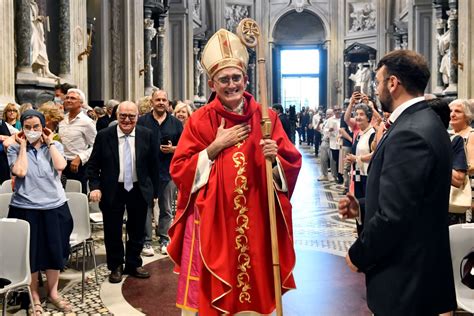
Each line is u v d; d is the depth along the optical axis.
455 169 4.05
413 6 17.27
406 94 2.39
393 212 2.19
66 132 6.29
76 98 6.30
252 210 2.98
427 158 2.20
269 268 2.99
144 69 14.26
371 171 2.42
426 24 17.12
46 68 8.69
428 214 2.25
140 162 5.46
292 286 3.06
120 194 5.44
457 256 3.50
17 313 4.54
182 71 19.77
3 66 7.57
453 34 13.20
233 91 2.98
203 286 2.93
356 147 6.64
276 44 28.17
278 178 3.01
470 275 3.23
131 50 13.65
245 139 3.02
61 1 9.74
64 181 5.75
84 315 4.54
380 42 24.42
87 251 6.44
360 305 4.75
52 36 9.88
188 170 3.00
